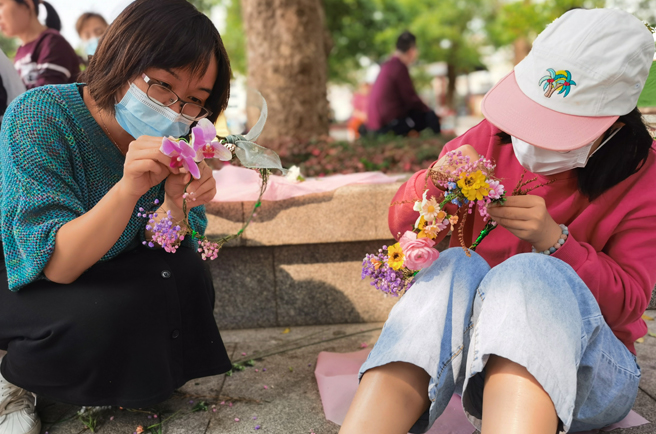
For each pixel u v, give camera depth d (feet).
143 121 4.67
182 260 5.52
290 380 6.54
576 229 4.71
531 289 3.68
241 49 55.77
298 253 8.23
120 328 4.90
